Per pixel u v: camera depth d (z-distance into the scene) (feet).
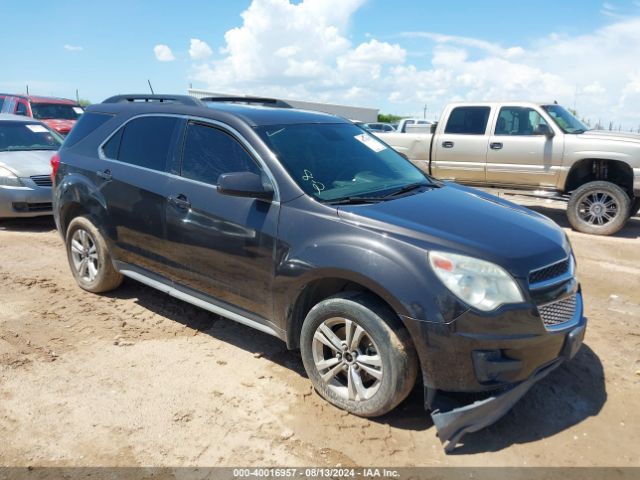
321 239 10.80
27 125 31.12
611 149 27.45
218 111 13.55
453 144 32.17
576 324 10.64
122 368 12.60
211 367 12.75
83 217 16.67
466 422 9.70
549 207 35.86
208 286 13.14
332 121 15.03
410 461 9.64
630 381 12.57
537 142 29.43
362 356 10.52
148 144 14.78
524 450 10.02
